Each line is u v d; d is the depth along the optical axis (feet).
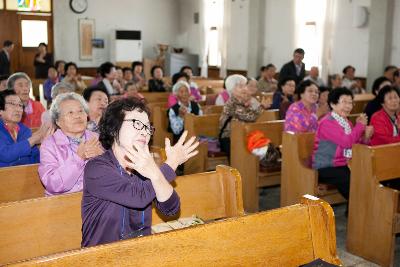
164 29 47.01
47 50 40.27
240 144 13.57
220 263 4.97
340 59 30.58
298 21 33.06
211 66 42.60
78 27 42.83
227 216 7.36
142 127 5.30
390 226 9.70
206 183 7.34
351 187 10.55
